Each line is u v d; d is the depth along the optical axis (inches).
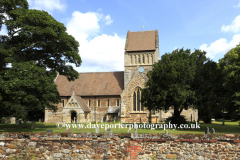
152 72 1438.2
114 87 2272.4
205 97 1252.5
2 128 1322.6
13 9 1097.4
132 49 2261.3
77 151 472.4
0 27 1121.4
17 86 890.1
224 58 1977.1
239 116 2207.2
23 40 1098.7
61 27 1155.3
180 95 1246.9
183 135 460.1
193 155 447.5
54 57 1311.5
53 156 474.9
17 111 1696.6
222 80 1327.5
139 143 462.6
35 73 984.9
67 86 2374.5
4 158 480.4
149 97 1389.0
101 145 469.7
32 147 482.9
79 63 1295.5
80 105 2074.3
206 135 456.1
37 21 1048.2
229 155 440.5
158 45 2278.5
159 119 1925.4
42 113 2311.8
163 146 457.7
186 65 1331.2
